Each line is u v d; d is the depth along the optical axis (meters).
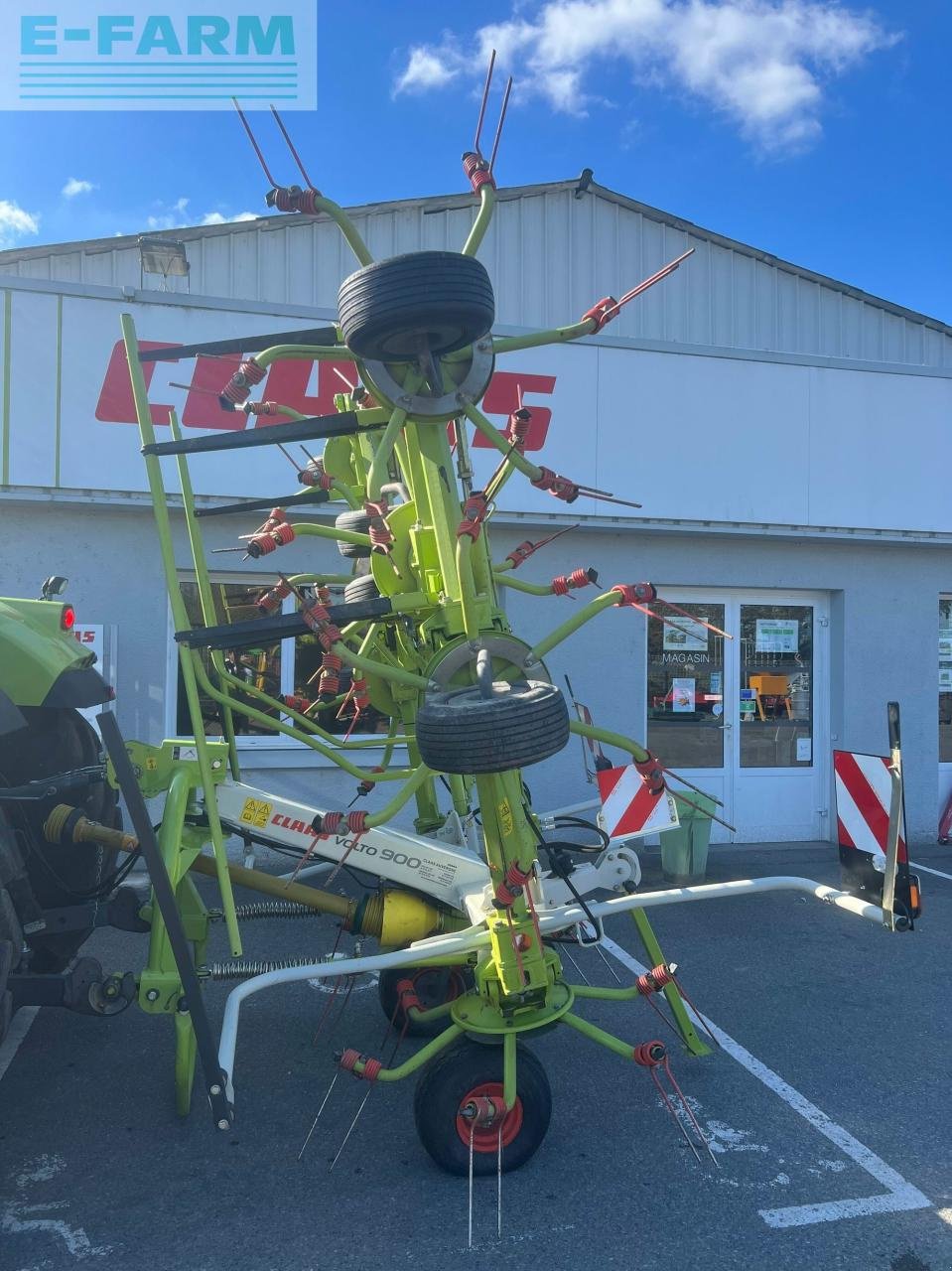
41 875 4.04
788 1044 4.26
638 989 3.50
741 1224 2.92
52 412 6.64
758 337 11.05
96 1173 3.19
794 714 8.72
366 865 3.80
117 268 9.43
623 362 7.77
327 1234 2.87
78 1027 4.41
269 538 3.21
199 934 3.97
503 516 7.51
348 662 3.16
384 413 3.22
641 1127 3.51
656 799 3.50
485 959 3.27
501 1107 3.07
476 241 3.14
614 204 10.60
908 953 5.52
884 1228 2.91
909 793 8.73
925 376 8.51
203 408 6.90
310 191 3.15
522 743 2.72
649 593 3.20
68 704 3.64
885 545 8.62
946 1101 3.72
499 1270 2.71
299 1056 4.12
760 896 6.78
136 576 7.00
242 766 7.19
